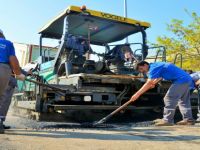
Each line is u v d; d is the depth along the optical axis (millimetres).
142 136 4961
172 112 6738
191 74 8719
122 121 7922
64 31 7945
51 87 6945
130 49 9000
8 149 3465
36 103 7137
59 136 4633
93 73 8109
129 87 8133
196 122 7469
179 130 5867
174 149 3871
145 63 6570
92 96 7699
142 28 9125
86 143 4055
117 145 3998
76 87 7332
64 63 7938
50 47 9406
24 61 12039
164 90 8609
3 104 5496
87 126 6512
